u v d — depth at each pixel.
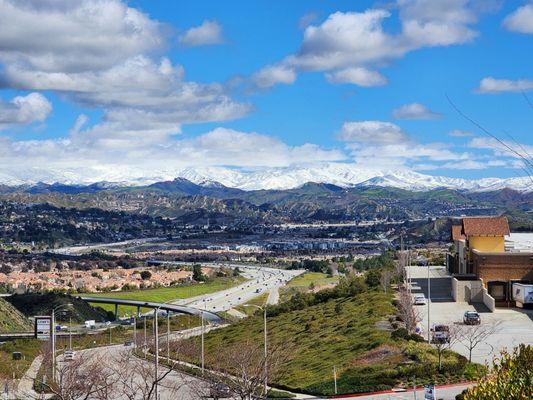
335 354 103.44
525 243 148.50
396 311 126.06
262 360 82.62
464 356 90.75
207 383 88.62
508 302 127.56
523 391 37.34
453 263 163.50
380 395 81.00
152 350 142.38
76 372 94.00
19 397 100.12
